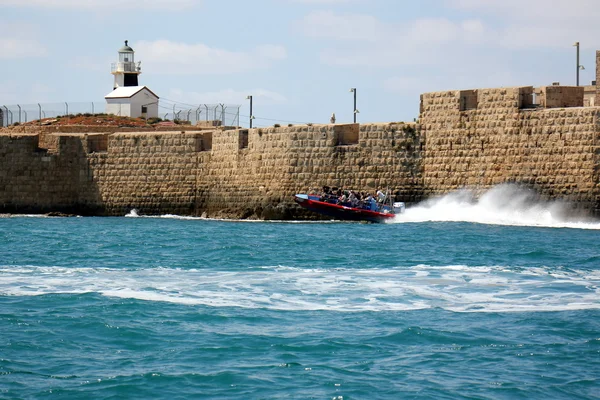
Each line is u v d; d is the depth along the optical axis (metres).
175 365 56.12
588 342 60.75
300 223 150.00
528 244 113.06
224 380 53.53
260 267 91.44
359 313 68.31
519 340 61.22
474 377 54.25
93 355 58.12
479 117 143.25
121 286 78.75
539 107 139.88
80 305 70.44
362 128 151.12
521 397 51.22
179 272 87.56
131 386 52.56
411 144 148.50
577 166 134.75
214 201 164.38
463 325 64.75
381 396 51.22
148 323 65.12
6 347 59.38
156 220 159.25
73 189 174.38
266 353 58.41
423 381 53.47
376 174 150.25
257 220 157.50
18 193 174.75
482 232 128.50
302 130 154.50
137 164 170.50
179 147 167.88
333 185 152.62
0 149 174.88
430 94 147.50
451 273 86.12
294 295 74.81
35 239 122.06
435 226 138.38
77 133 179.88
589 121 133.62
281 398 50.94
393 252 105.31
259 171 158.25
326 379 53.69
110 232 133.12
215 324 65.12
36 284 79.56
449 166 145.75
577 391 52.19
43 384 52.88
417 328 63.59
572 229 132.50
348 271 87.75
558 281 81.44
